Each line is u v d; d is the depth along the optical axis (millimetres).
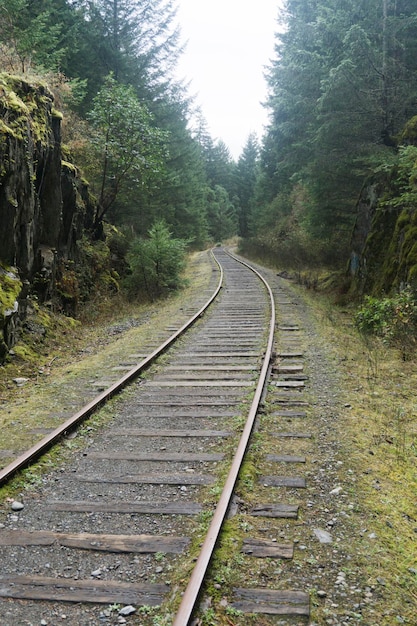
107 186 21328
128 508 4383
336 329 12250
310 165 17109
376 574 3514
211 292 20328
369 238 14562
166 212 30922
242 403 7059
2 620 3072
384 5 15016
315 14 19672
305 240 26781
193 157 35719
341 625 3057
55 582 3416
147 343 11273
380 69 14852
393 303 10531
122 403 7348
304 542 3865
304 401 7133
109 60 24625
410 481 4977
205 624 3031
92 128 19078
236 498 4457
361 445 5664
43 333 11062
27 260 11406
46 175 12891
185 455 5441
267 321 13594
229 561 3600
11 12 16531
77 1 24250
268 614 3127
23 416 6855
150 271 19641
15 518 4273
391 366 8930
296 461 5250
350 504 4414
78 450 5707
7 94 11078
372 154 14977
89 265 16672
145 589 3334
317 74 17125
